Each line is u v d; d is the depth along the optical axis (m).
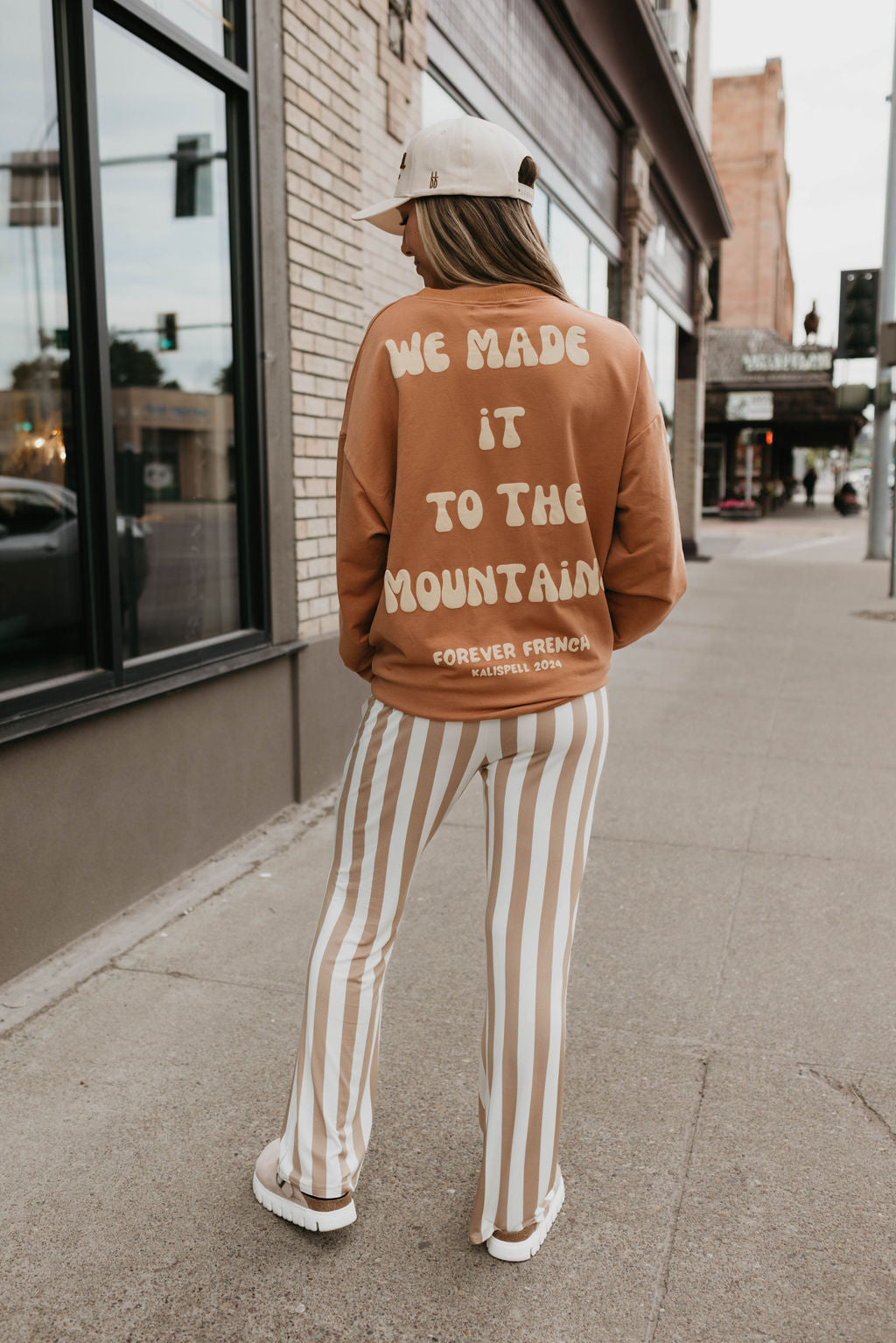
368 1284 1.84
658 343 14.27
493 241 1.64
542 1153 1.82
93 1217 1.99
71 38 3.11
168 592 3.83
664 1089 2.44
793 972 3.05
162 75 3.62
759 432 37.75
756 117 42.50
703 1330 1.75
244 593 4.22
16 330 3.08
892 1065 2.56
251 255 4.03
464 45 6.41
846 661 8.20
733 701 6.76
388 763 1.75
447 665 1.66
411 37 5.46
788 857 4.01
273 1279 1.85
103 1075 2.46
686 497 18.02
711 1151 2.22
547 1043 1.77
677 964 3.10
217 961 3.06
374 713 1.78
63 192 3.17
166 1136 2.24
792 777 5.08
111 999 2.82
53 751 3.00
